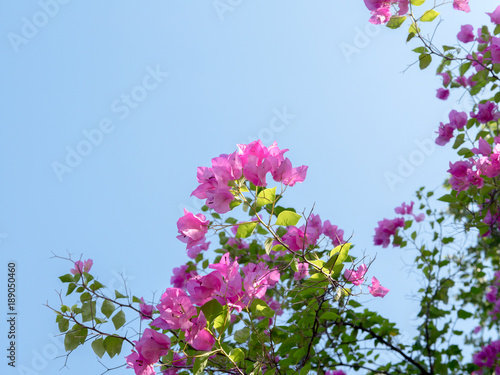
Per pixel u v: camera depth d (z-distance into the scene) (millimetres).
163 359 1479
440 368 1924
